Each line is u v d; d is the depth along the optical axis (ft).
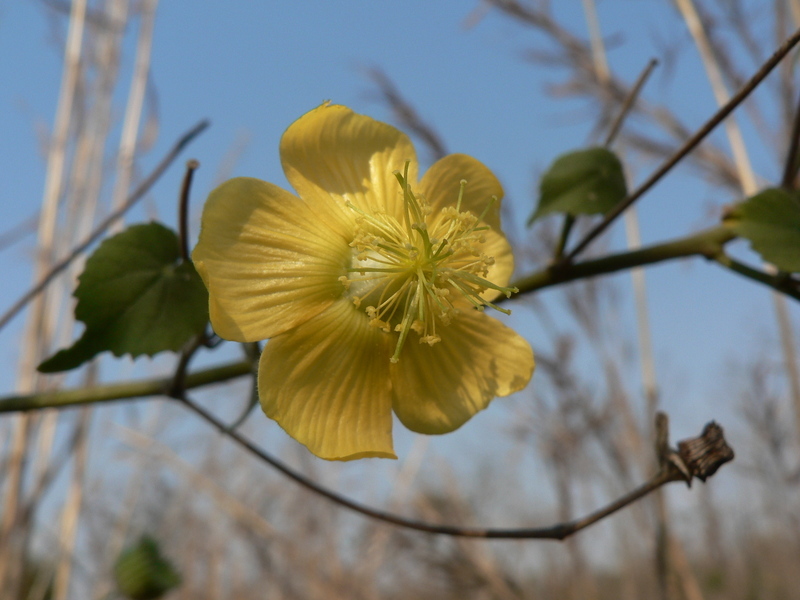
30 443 0.82
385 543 1.14
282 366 0.51
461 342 0.54
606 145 0.60
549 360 1.16
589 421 1.13
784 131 0.96
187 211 0.54
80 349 0.54
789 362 0.92
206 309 0.54
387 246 0.53
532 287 0.58
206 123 0.64
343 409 0.52
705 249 0.57
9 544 0.79
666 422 0.53
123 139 0.90
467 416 0.53
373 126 0.53
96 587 0.95
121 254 0.54
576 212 0.58
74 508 0.86
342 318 0.52
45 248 0.85
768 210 0.56
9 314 0.62
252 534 1.18
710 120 0.53
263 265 0.51
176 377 0.56
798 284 0.56
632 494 0.53
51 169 0.87
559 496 1.22
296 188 0.52
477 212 0.54
